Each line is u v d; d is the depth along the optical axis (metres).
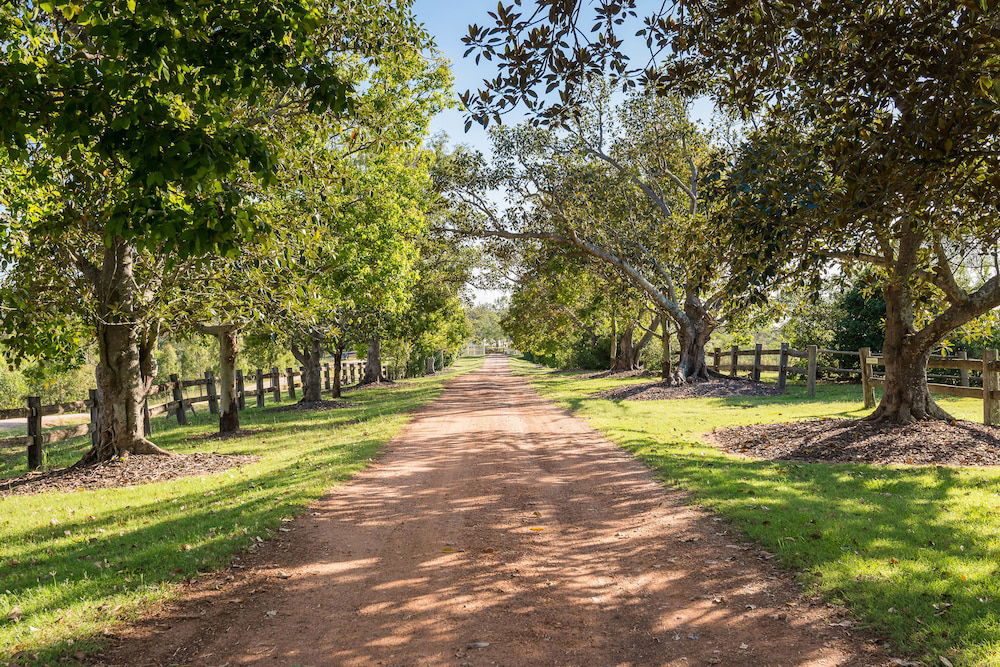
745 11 5.70
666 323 28.44
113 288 11.27
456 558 5.79
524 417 17.11
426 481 9.10
